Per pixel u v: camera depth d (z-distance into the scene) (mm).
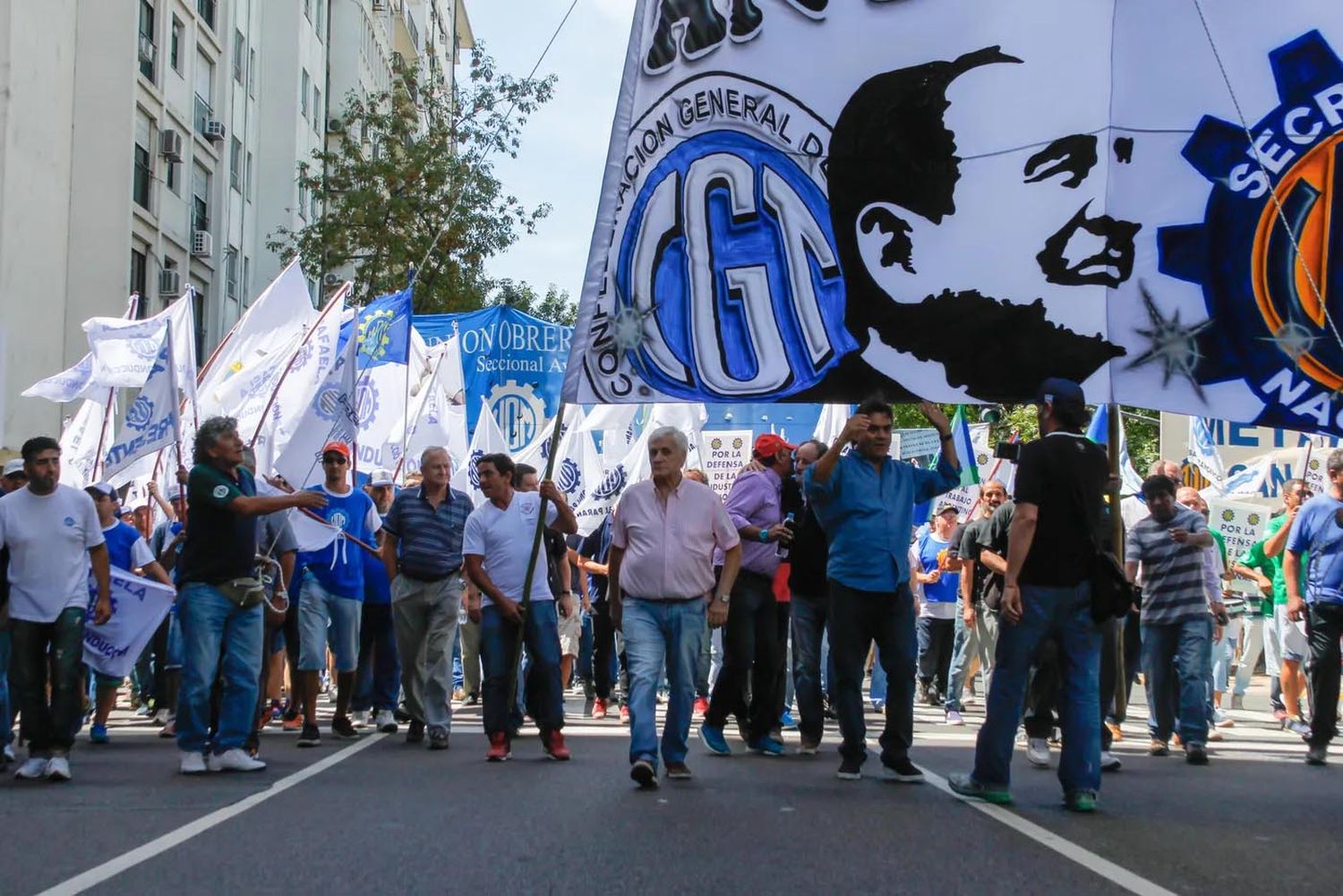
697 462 18406
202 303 38906
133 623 11406
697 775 9859
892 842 7176
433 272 36156
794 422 19469
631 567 9406
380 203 36406
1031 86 9758
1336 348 9359
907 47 9891
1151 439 39094
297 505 9938
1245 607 17266
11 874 6363
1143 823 7902
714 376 9961
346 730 12688
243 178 43125
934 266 9828
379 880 6246
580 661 16031
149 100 33656
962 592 14547
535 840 7215
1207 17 9555
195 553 9977
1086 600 8297
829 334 9914
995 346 9734
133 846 7039
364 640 13172
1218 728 14742
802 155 9961
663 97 10078
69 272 31859
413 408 18609
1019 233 9750
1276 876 6422
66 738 9586
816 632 11305
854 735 9539
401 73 39312
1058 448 8312
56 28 30750
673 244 10031
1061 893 6020
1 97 28625
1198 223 9531
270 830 7500
